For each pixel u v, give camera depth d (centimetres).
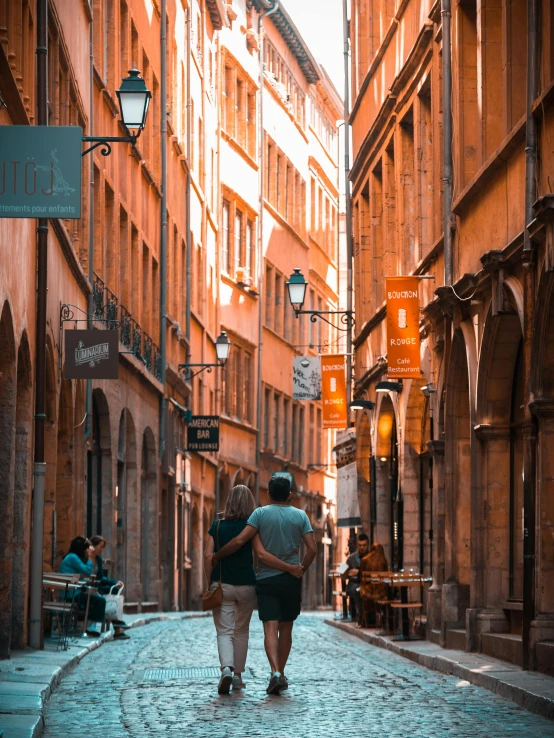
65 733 1202
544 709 1355
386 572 2745
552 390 1739
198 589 5419
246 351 6431
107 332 2516
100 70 3434
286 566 1487
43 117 2134
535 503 1761
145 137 4231
